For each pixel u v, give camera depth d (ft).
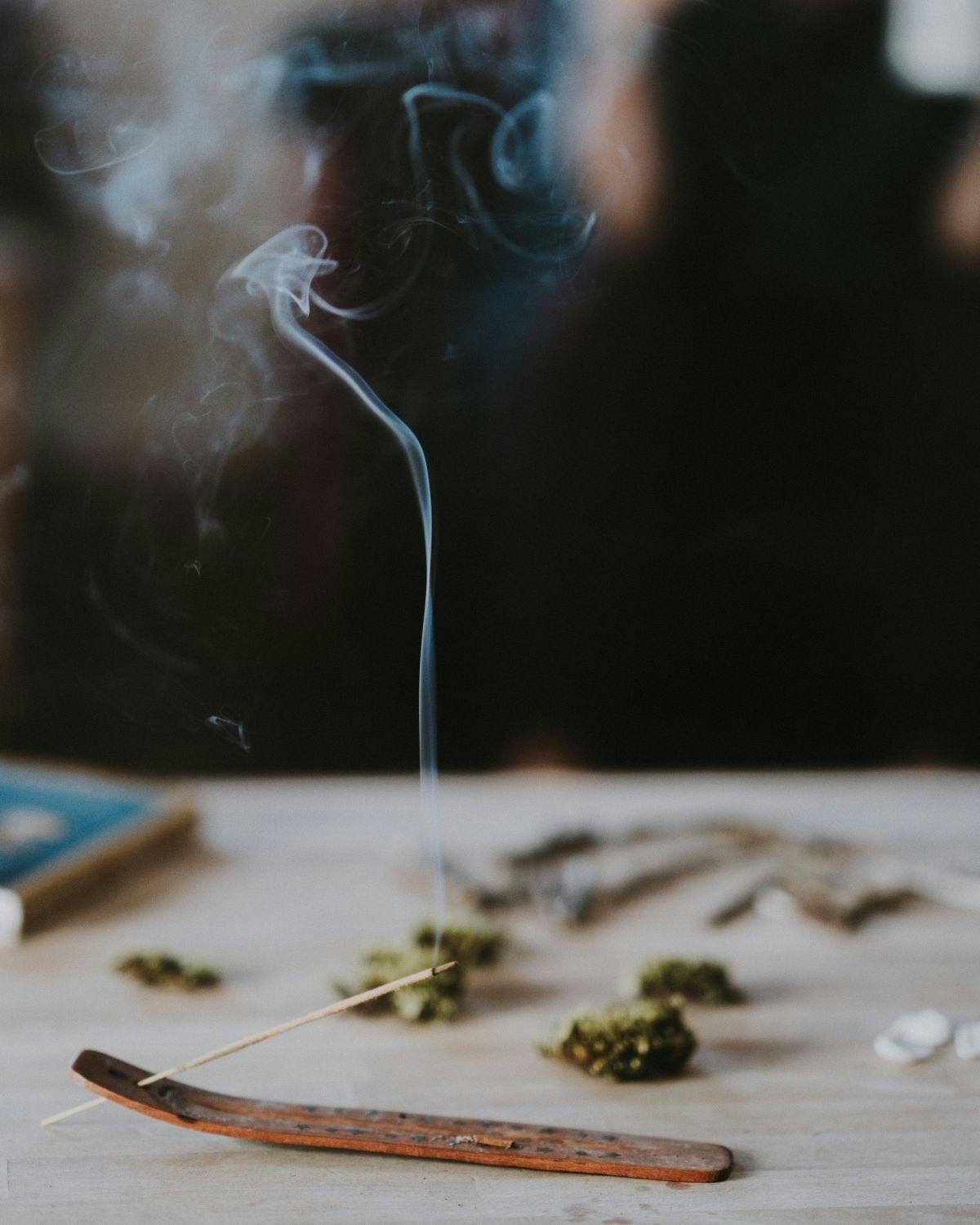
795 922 3.72
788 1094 3.06
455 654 6.09
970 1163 2.89
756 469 6.11
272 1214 2.73
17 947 3.49
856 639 6.28
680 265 5.77
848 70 5.64
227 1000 3.32
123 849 3.83
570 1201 2.77
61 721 5.94
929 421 6.12
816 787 4.67
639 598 6.19
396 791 4.52
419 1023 3.25
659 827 4.08
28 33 5.06
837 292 5.93
